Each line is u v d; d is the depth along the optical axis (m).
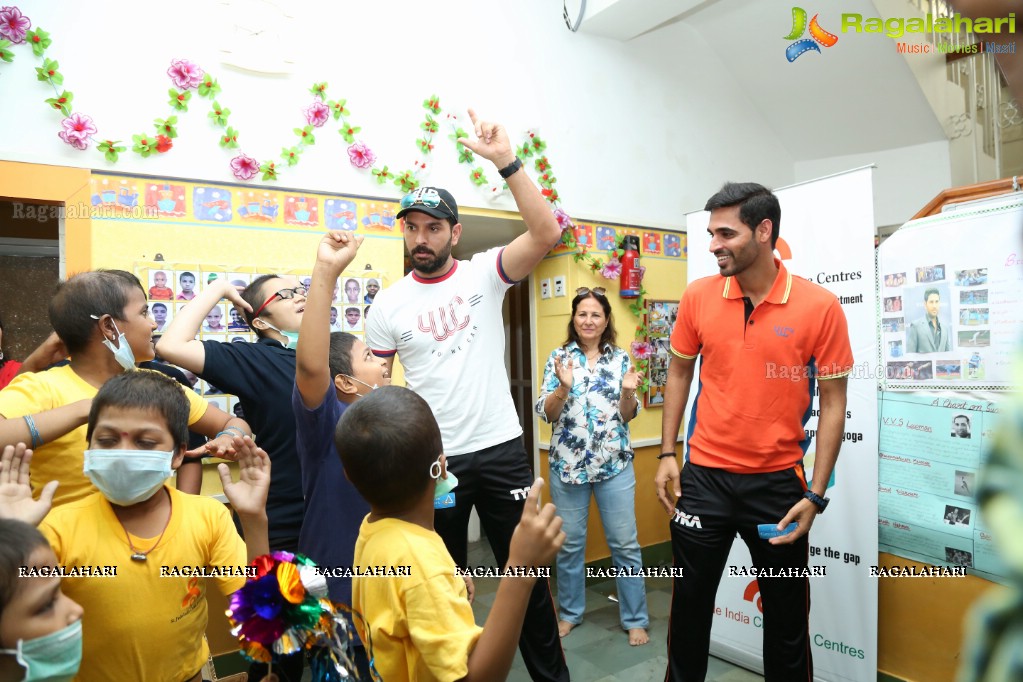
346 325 2.73
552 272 3.59
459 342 1.92
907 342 2.13
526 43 3.32
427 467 1.02
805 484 1.83
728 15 3.81
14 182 2.10
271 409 1.71
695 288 2.00
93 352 1.43
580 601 2.87
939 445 2.04
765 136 4.38
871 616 2.12
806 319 1.76
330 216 2.71
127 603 1.13
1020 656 0.37
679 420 2.06
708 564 1.89
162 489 1.26
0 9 2.08
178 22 2.40
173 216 2.38
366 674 1.33
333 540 1.38
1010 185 1.97
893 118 3.89
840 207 2.24
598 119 3.58
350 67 2.77
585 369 2.90
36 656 0.87
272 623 0.95
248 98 2.54
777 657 1.83
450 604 0.92
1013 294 1.87
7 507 1.03
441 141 3.02
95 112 2.25
